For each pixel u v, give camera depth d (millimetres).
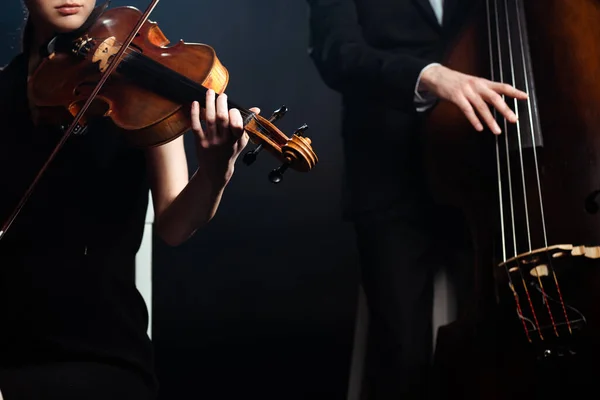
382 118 3119
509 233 2402
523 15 2541
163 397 3645
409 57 2947
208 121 1733
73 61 1991
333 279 3637
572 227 2283
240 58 3740
